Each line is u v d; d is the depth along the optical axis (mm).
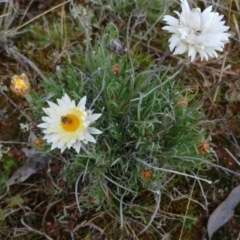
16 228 287
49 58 333
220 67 342
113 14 349
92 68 299
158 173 274
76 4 349
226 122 326
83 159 278
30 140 299
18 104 316
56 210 294
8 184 294
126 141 282
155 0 344
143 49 344
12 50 329
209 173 310
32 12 349
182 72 332
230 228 301
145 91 282
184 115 270
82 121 223
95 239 288
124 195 284
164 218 293
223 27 224
